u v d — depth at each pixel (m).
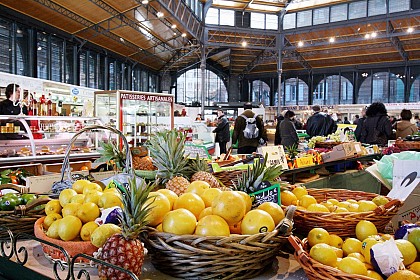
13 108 5.19
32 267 1.27
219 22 21.17
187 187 1.61
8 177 2.41
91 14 11.80
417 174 1.79
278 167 1.63
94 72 14.98
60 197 1.48
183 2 15.55
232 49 22.80
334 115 15.21
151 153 1.88
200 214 1.32
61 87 8.72
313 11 21.23
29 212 1.57
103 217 1.31
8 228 1.44
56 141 5.22
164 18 14.64
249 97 27.86
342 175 4.21
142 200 1.12
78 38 13.00
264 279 1.21
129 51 16.66
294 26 21.98
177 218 1.20
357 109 20.05
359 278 1.03
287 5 20.67
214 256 1.14
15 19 10.05
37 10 10.25
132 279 1.05
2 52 9.99
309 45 21.27
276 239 1.23
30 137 4.53
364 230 1.41
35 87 7.84
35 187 2.00
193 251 1.14
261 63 25.36
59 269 1.25
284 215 1.38
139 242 1.11
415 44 19.78
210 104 26.83
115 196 1.39
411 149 4.68
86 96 9.73
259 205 1.44
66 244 1.23
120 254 1.04
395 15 17.86
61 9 10.85
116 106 7.10
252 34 21.28
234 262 1.16
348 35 20.00
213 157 3.71
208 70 27.22
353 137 6.90
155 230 1.20
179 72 26.05
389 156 2.41
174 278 1.21
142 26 14.40
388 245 1.17
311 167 3.77
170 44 18.16
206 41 20.53
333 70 24.41
